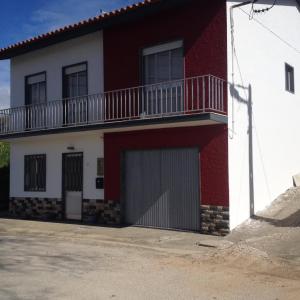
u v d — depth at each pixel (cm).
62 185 1587
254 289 696
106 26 1430
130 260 904
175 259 914
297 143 1609
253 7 1313
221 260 894
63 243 1117
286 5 1558
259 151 1340
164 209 1305
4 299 632
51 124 1612
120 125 1291
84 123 1462
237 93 1234
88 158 1503
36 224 1493
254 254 914
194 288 700
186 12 1269
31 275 771
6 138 1639
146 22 1356
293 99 1591
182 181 1267
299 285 718
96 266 848
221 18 1206
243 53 1270
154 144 1321
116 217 1411
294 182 1548
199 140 1228
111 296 652
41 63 1683
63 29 1478
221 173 1187
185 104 1245
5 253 975
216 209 1190
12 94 1795
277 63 1482
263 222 1228
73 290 681
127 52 1400
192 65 1250
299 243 997
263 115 1373
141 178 1360
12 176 1777
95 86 1491
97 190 1472
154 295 660
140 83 1362
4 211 1923
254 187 1304
